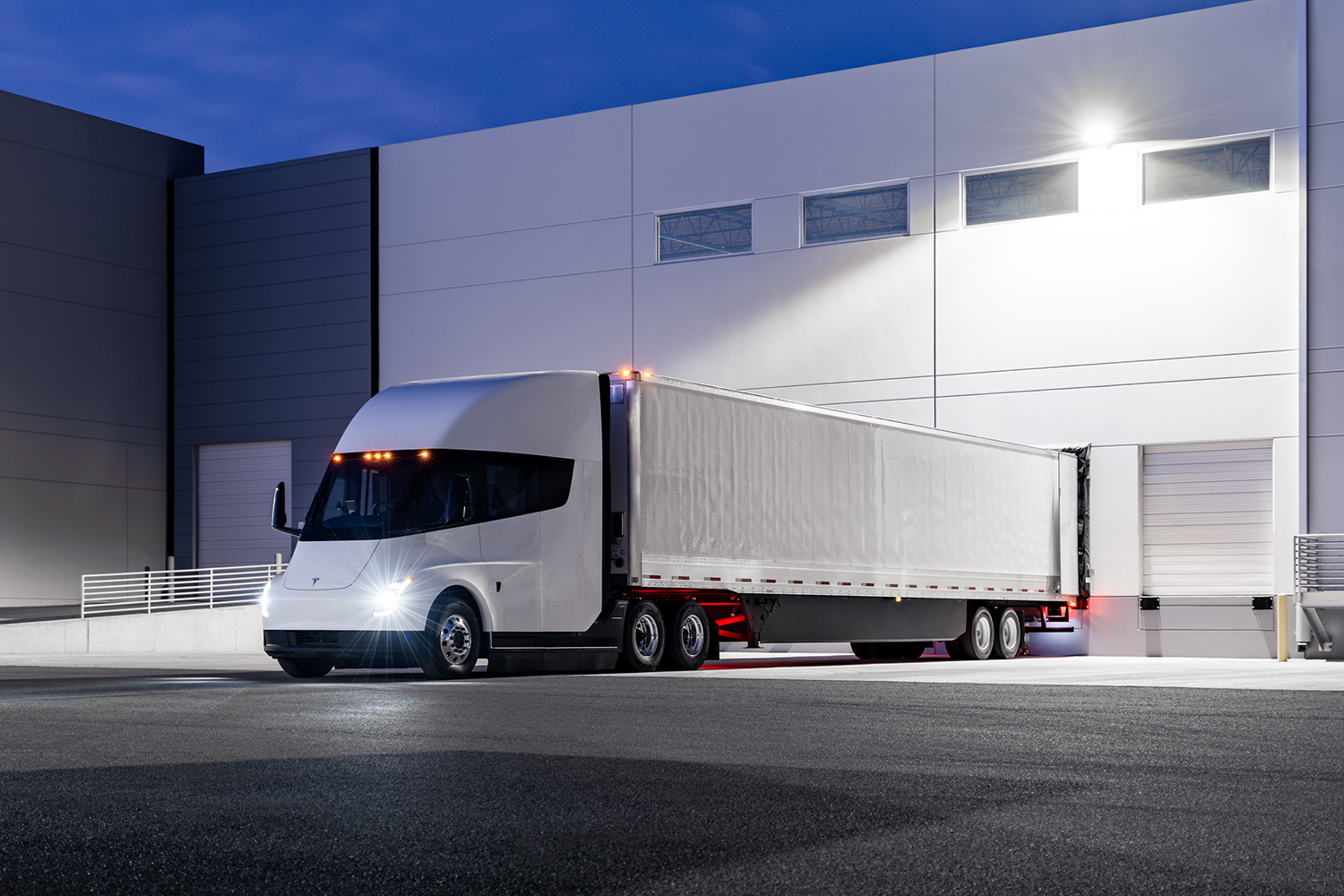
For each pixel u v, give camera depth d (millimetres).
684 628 17062
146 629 26547
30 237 32094
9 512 31453
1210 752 7074
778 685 12789
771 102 28359
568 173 30266
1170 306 24938
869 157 27375
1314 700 10750
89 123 33406
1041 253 25906
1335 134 23516
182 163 35469
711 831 4652
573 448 15898
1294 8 24266
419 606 14180
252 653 27500
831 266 27594
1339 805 5301
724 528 17297
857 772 6191
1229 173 24688
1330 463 23156
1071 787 5750
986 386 26172
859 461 19516
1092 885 3836
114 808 5125
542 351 30219
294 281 33312
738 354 28281
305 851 4297
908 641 20719
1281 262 24219
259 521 33656
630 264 29469
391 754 6840
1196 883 3863
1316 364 23344
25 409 31828
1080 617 25281
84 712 9359
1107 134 25500
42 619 28250
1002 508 22500
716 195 28703
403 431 15156
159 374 34625
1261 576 24188
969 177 26672
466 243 31250
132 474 33875
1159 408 24906
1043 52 26062
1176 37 25078
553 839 4508
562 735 7852
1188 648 24500
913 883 3859
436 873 3988
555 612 15477
